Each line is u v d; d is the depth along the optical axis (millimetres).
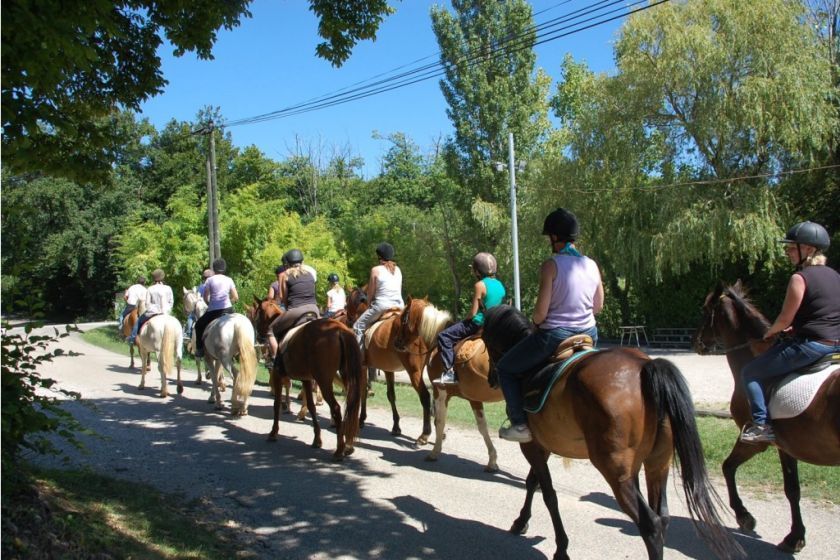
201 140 51250
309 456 8266
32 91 4973
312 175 53031
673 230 21469
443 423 8094
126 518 5348
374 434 9641
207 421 10367
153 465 7730
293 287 9758
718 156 21969
